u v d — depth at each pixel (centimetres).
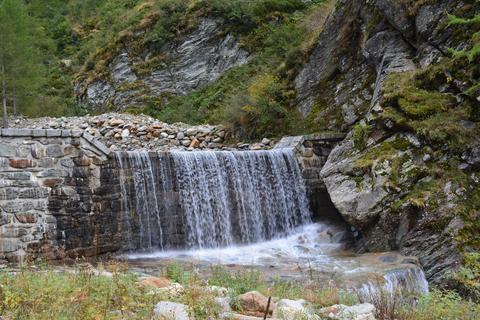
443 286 742
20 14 1867
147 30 2212
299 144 1150
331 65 1329
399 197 868
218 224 1025
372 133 984
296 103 1380
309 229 1095
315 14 1708
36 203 836
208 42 2089
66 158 872
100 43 2528
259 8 2108
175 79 2086
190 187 1005
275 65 1689
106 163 915
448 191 828
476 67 905
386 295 572
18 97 1945
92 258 875
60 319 409
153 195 961
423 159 881
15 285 496
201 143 1462
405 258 798
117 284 490
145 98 2056
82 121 1684
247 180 1072
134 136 1514
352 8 1291
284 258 889
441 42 1020
